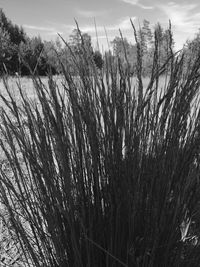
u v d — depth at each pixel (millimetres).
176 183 1156
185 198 1157
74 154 1173
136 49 1094
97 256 1247
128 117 1143
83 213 1158
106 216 1217
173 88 1081
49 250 1274
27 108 1117
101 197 1206
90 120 1126
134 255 1189
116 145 1154
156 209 1103
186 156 1157
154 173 1122
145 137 1150
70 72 1132
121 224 1189
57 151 1129
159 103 1109
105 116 1146
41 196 1199
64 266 1247
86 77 1124
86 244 1147
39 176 1133
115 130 1147
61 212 1189
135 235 1195
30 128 1113
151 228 1146
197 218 1246
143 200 1185
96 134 1170
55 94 1110
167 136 1138
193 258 1269
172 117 1132
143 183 1149
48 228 1222
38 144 1118
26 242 1263
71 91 1105
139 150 1155
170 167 1138
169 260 1236
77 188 1185
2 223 2207
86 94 1125
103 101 1137
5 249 2025
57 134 1095
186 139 1181
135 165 1129
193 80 1086
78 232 1230
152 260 1126
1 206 2354
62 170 1158
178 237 1248
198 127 1161
